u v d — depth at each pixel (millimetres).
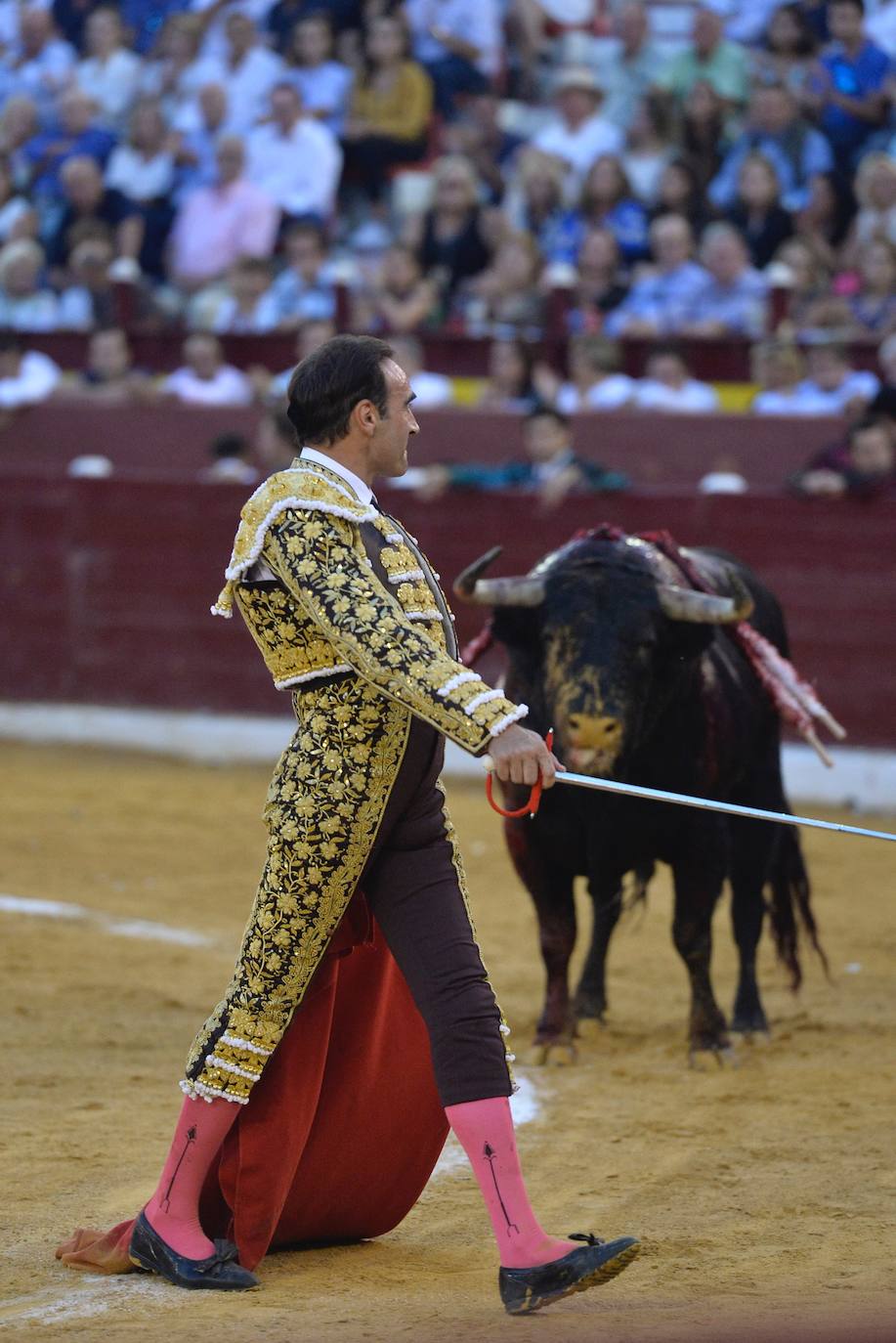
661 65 45375
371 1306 10086
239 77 47125
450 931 10156
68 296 45188
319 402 10180
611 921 18719
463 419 38875
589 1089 16188
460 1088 9898
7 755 38344
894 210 38188
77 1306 10172
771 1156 13812
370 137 45312
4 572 40125
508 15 48969
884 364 35219
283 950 10273
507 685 17234
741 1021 18453
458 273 41688
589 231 40594
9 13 53688
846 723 34188
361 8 47812
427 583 10438
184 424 42156
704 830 16984
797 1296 10172
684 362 38344
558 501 35438
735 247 38438
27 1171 13094
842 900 26219
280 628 10102
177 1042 17578
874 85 41250
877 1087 16078
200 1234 10609
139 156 46969
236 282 42969
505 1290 9727
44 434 43156
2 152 48781
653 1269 10953
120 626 39281
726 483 35750
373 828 10086
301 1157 10953
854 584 34000
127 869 27344
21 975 20344
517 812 9570
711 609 15875
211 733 38438
